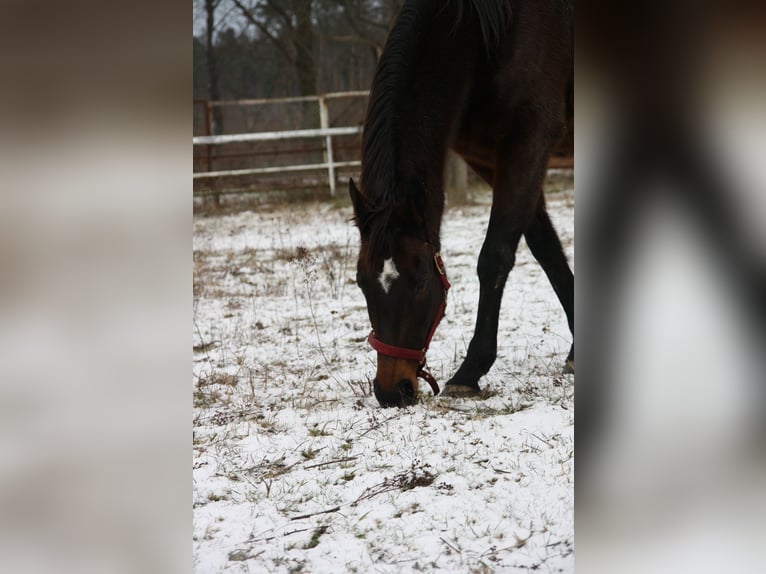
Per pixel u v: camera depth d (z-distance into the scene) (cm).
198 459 308
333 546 232
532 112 375
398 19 362
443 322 520
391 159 334
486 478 271
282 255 796
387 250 318
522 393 364
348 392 385
